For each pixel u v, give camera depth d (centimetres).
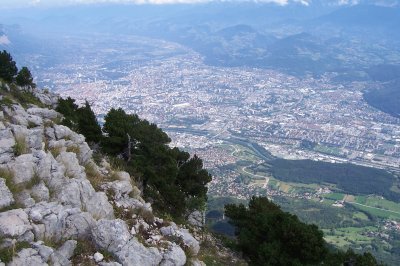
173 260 1736
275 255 2727
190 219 3788
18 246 1381
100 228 1644
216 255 3086
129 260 1608
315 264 2670
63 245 1534
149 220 2033
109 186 2222
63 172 1969
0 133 2070
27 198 1652
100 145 3909
